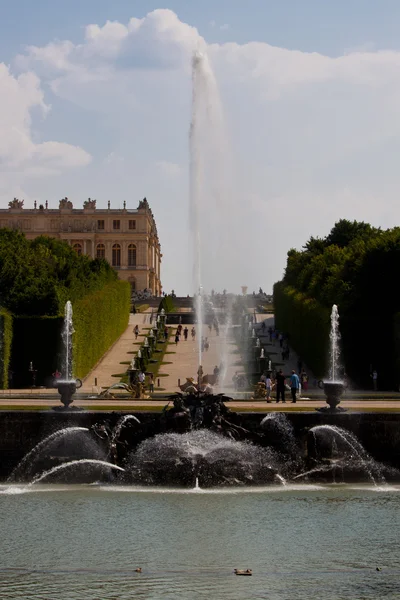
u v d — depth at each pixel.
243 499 57.00
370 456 64.25
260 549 46.22
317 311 123.69
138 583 41.53
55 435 63.91
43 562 44.12
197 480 60.88
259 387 88.19
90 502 55.94
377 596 40.12
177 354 144.00
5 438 64.38
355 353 108.69
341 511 53.62
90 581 41.62
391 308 119.38
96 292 152.75
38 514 52.81
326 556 44.97
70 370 112.31
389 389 107.69
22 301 117.31
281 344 147.75
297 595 40.09
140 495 58.19
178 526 50.31
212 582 41.47
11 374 110.75
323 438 64.25
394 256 120.56
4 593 40.28
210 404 64.56
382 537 48.12
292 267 185.50
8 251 145.12
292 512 53.50
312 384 112.69
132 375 114.00
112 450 63.19
